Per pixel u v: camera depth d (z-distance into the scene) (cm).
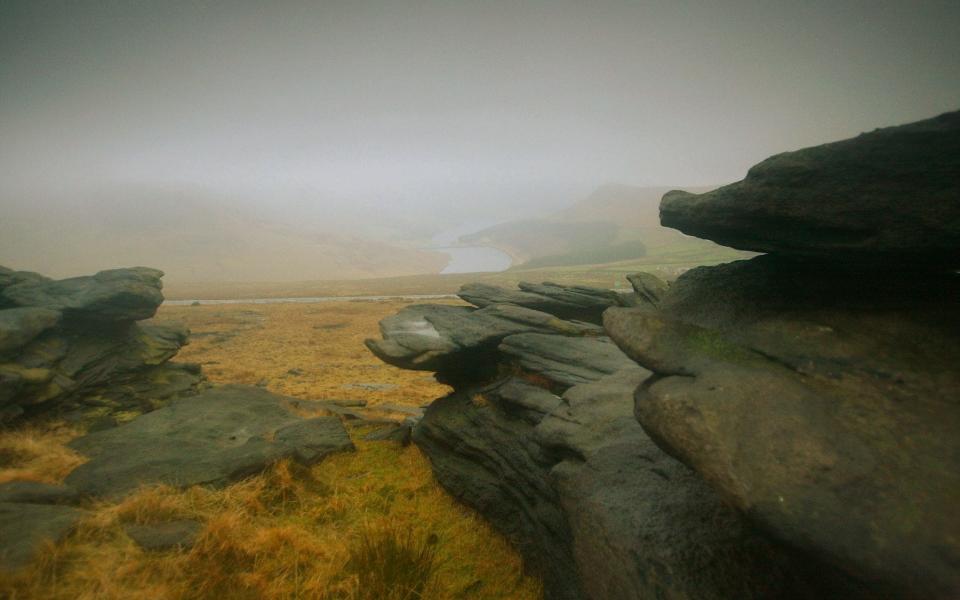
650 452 550
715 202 417
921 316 347
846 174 333
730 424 311
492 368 1180
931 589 214
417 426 1200
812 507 262
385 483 1003
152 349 1725
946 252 306
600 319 1407
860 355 332
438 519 873
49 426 1179
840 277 413
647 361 415
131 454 903
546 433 695
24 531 525
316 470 1007
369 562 641
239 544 627
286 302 9281
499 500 850
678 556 399
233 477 860
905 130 307
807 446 286
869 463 267
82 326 1534
